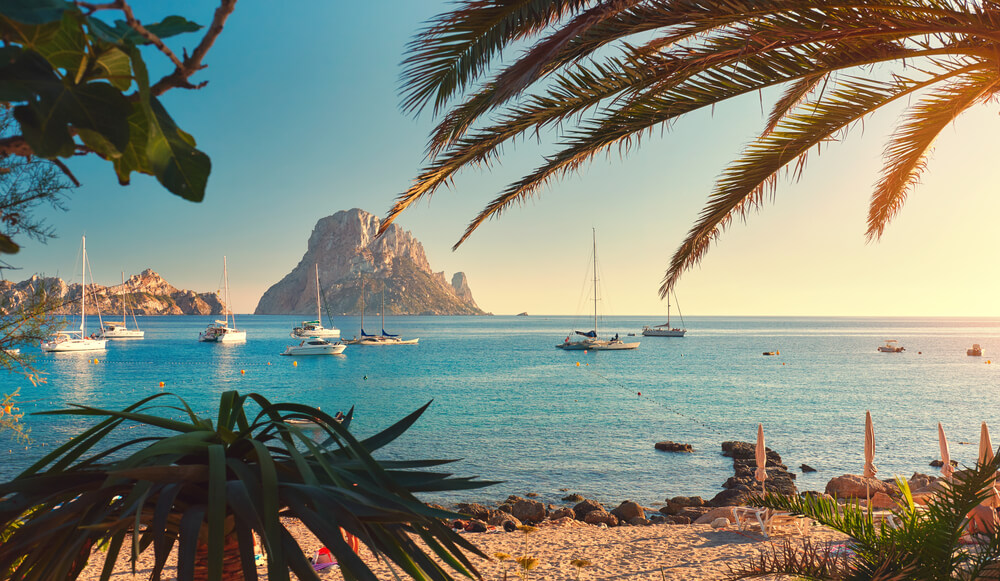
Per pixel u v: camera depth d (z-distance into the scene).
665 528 10.23
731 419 33.91
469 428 31.08
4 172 0.83
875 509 9.05
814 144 5.85
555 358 84.06
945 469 9.08
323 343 85.94
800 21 4.30
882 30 4.21
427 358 83.38
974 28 4.07
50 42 0.75
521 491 19.42
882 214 7.34
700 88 5.02
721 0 4.21
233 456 1.87
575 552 8.66
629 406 39.22
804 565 3.70
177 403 40.75
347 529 1.63
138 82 0.70
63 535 1.67
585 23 3.74
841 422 32.66
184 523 1.53
